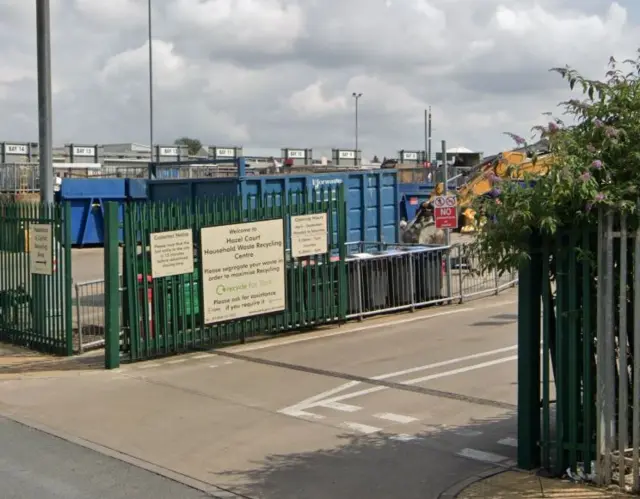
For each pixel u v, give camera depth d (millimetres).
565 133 5500
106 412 8086
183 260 10789
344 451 6723
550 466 5941
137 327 10422
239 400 8484
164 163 16719
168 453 6754
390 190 18109
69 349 11008
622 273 5324
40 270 11320
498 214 5551
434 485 5855
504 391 8633
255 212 11602
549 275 5793
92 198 29953
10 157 64438
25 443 7082
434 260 15195
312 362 10328
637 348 5277
